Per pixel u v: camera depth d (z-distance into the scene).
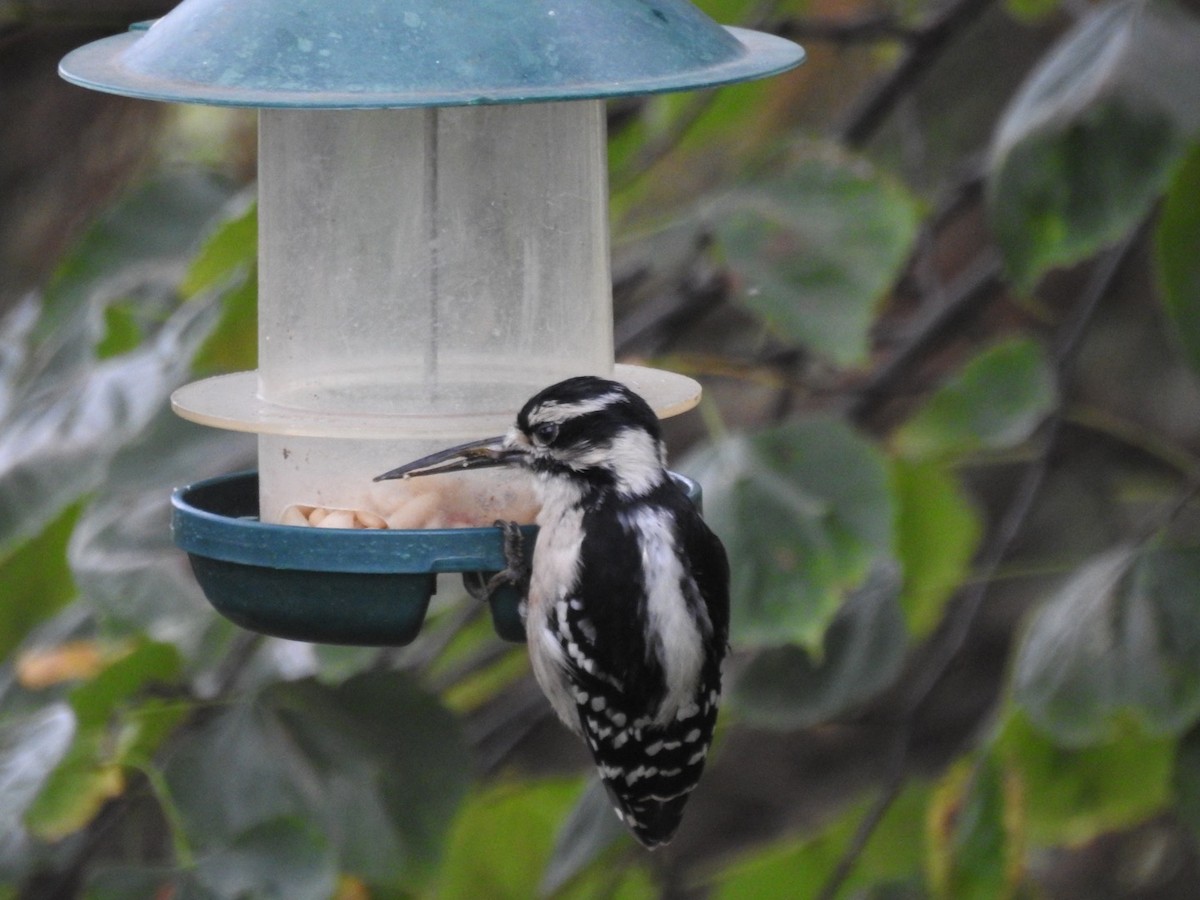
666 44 7.48
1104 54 9.73
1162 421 15.85
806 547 9.88
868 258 9.95
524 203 8.80
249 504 9.65
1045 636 10.34
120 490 9.89
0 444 10.20
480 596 8.75
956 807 10.98
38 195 14.62
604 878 12.16
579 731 9.63
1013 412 11.79
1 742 9.37
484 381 8.85
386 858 9.38
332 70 7.10
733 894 12.54
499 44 7.16
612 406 8.95
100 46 8.40
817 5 13.19
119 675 9.60
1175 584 10.20
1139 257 13.73
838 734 19.14
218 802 9.29
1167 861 15.24
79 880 11.06
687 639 9.30
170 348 10.13
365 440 8.85
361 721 9.51
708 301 12.25
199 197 11.62
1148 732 9.95
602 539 9.12
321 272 8.72
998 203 9.75
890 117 14.80
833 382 14.37
